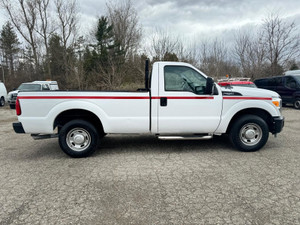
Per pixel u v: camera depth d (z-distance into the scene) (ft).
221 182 10.18
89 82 65.46
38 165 12.76
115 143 17.16
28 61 99.81
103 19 76.13
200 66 66.90
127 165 12.50
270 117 14.75
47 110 13.09
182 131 13.92
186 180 10.45
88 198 8.96
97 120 14.83
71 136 13.71
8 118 33.12
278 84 40.34
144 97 13.37
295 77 37.68
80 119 13.83
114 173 11.41
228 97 13.76
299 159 13.00
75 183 10.34
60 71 90.94
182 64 13.60
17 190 9.75
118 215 7.78
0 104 49.73
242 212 7.83
